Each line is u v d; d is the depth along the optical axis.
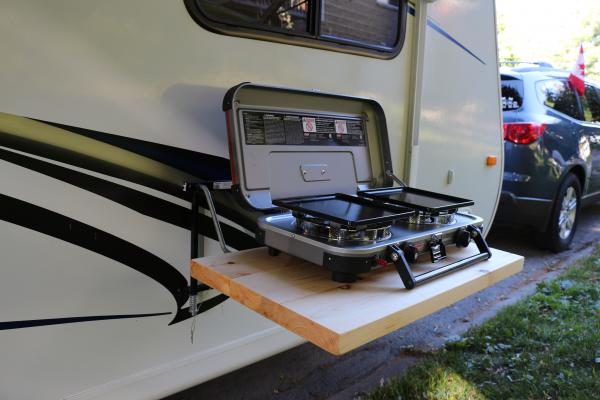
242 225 1.72
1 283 1.26
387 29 2.03
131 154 1.42
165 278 1.55
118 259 1.44
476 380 2.15
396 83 2.11
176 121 1.49
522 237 4.73
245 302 1.23
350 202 1.46
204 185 1.52
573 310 2.87
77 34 1.29
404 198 1.62
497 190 2.94
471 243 1.72
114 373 1.49
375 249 1.21
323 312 1.08
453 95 2.44
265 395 2.04
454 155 2.52
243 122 1.51
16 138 1.23
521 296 3.20
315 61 1.80
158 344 1.58
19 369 1.32
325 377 2.20
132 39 1.37
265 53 1.65
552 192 3.85
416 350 2.47
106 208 1.40
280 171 1.57
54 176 1.30
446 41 2.33
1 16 1.18
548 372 2.20
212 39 1.53
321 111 1.75
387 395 2.04
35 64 1.23
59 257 1.33
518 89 3.85
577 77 4.40
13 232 1.26
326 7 1.79
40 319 1.33
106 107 1.36
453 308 3.00
